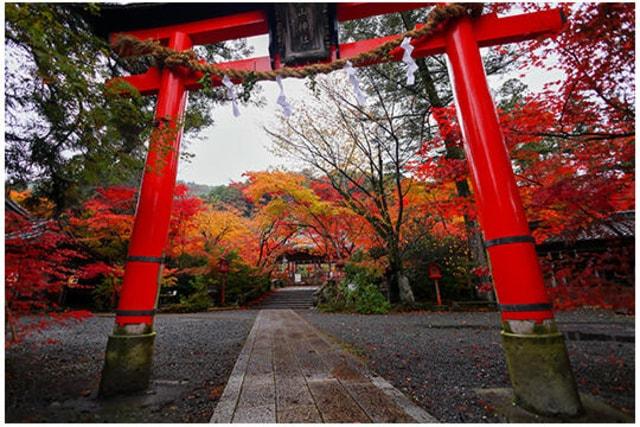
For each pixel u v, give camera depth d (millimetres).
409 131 9219
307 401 2221
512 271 2154
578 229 2787
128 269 2566
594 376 2754
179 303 12211
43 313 2615
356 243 11250
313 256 16453
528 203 3293
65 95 2342
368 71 8844
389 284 10117
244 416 1971
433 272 9570
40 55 1957
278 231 14172
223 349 4340
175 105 2969
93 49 2656
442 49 2855
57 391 2547
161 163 2650
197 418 2012
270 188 11188
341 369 3070
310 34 3006
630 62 2666
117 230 9086
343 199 10922
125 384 2406
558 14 2604
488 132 2393
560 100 3211
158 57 2930
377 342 4609
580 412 1927
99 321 8188
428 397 2348
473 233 8688
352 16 3191
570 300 2307
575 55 2836
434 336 5090
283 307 12570
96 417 2029
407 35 2676
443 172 4785
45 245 2705
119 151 2588
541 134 3299
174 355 3945
